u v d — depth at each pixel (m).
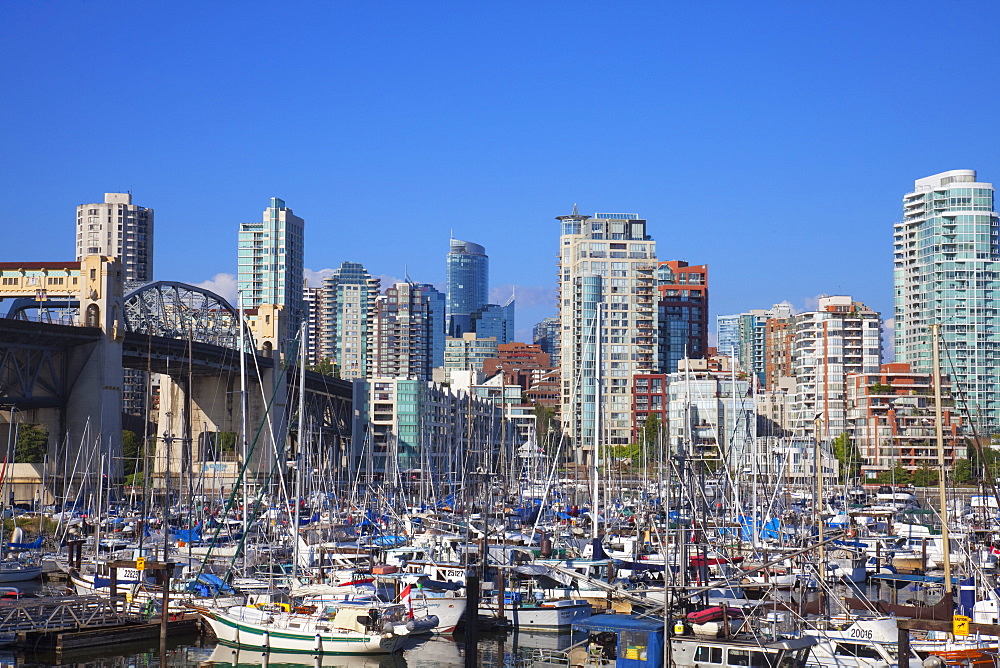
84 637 71.00
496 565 81.94
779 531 100.69
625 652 54.44
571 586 79.44
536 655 71.44
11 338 188.38
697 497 105.88
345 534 120.44
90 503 144.75
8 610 72.06
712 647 53.38
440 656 71.88
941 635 60.38
